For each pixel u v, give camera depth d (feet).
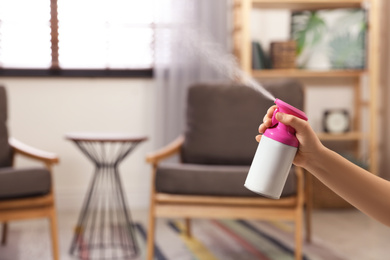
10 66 13.00
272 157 2.28
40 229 11.37
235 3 13.25
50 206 8.26
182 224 11.85
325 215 12.80
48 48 13.35
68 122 13.25
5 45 13.25
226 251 9.70
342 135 13.39
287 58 13.16
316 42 13.52
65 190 13.24
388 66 14.08
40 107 13.12
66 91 13.24
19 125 13.05
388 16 14.05
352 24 13.46
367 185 2.17
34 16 13.33
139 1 13.64
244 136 9.64
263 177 2.31
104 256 9.35
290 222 12.11
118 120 13.46
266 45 13.97
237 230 11.33
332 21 13.50
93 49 13.53
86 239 10.49
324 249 9.88
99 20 13.55
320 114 14.34
